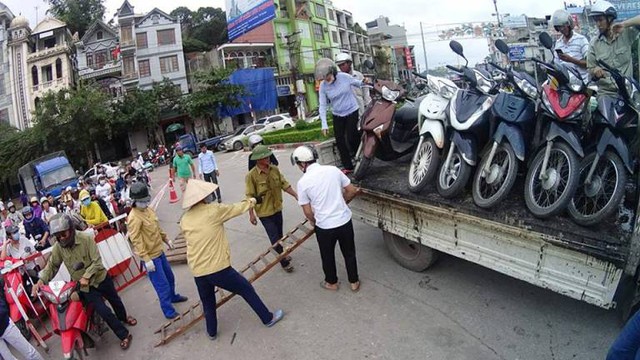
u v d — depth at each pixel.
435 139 3.88
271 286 4.75
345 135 5.14
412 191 4.00
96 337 4.31
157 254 4.44
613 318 3.29
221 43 44.34
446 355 3.17
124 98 28.39
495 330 3.38
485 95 3.66
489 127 3.64
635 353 1.99
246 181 4.84
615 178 2.93
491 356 3.10
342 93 5.01
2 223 8.59
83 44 32.59
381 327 3.65
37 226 8.23
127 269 6.23
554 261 2.88
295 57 37.66
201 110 29.48
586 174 3.12
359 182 4.70
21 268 5.26
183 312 4.59
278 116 26.03
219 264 3.69
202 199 3.67
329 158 5.66
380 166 5.28
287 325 3.94
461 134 3.69
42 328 5.03
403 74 59.72
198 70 33.16
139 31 32.09
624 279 2.80
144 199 4.25
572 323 3.32
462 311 3.69
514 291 3.89
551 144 3.08
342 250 4.23
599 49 4.09
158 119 29.17
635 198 2.97
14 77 33.62
